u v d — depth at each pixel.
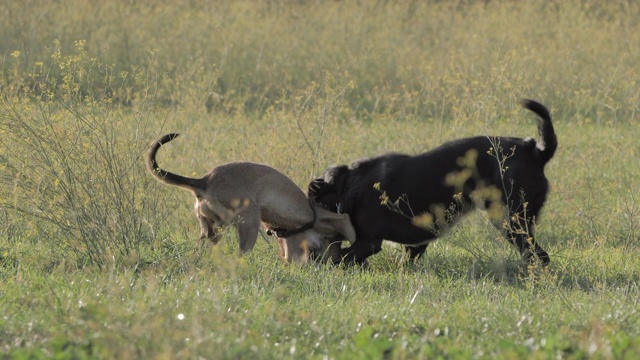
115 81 34.72
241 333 11.88
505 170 18.23
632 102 33.47
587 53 38.38
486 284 16.50
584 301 15.22
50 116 18.75
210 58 37.72
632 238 20.02
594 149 27.77
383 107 35.53
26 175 18.19
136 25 40.38
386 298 15.23
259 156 23.16
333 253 19.08
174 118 28.14
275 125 25.94
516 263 18.27
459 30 42.00
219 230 18.41
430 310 14.01
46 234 18.16
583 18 44.25
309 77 36.50
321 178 19.28
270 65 37.25
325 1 46.47
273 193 18.45
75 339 11.35
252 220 18.20
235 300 13.91
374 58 38.03
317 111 26.95
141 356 10.55
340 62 37.69
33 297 13.74
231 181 18.19
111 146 18.23
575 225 21.58
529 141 18.72
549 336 12.02
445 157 18.45
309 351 11.72
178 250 17.44
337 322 13.04
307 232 18.89
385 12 45.72
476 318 13.47
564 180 24.56
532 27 42.22
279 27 41.59
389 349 11.16
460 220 18.66
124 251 17.27
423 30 43.19
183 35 39.34
